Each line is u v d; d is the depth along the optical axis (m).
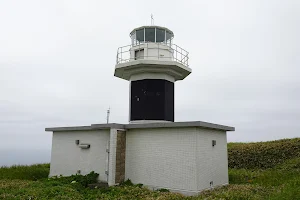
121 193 12.25
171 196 11.45
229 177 18.14
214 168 14.30
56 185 13.52
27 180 15.95
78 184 13.83
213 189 13.41
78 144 16.62
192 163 12.55
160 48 17.75
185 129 13.04
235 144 28.61
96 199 11.38
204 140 13.46
